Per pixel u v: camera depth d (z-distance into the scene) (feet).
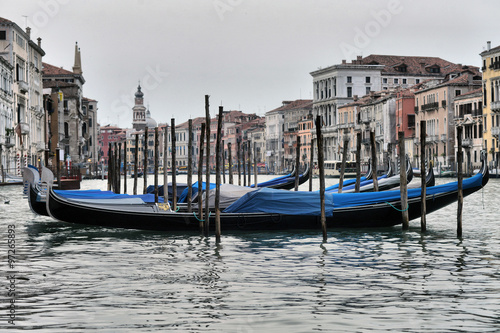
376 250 75.87
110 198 101.35
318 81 503.61
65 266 66.03
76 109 414.82
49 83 412.98
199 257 71.56
